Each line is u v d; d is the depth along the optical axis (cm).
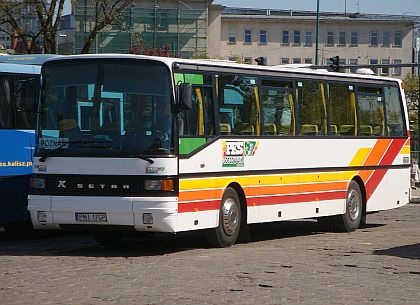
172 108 1719
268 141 2033
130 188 1691
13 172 2023
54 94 1781
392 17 15938
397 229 2483
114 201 1691
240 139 1931
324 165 2247
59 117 1767
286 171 2097
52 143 1756
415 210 3406
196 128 1798
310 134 2200
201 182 1795
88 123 1744
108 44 10369
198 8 11794
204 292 1286
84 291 1287
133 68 1744
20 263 1605
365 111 2445
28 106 2048
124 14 4538
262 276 1452
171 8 11675
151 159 1689
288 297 1251
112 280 1396
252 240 2114
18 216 2041
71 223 1725
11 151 2020
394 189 2561
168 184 1692
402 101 2617
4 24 4459
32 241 2092
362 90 2439
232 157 1903
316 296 1262
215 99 1867
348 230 2367
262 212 2011
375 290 1325
